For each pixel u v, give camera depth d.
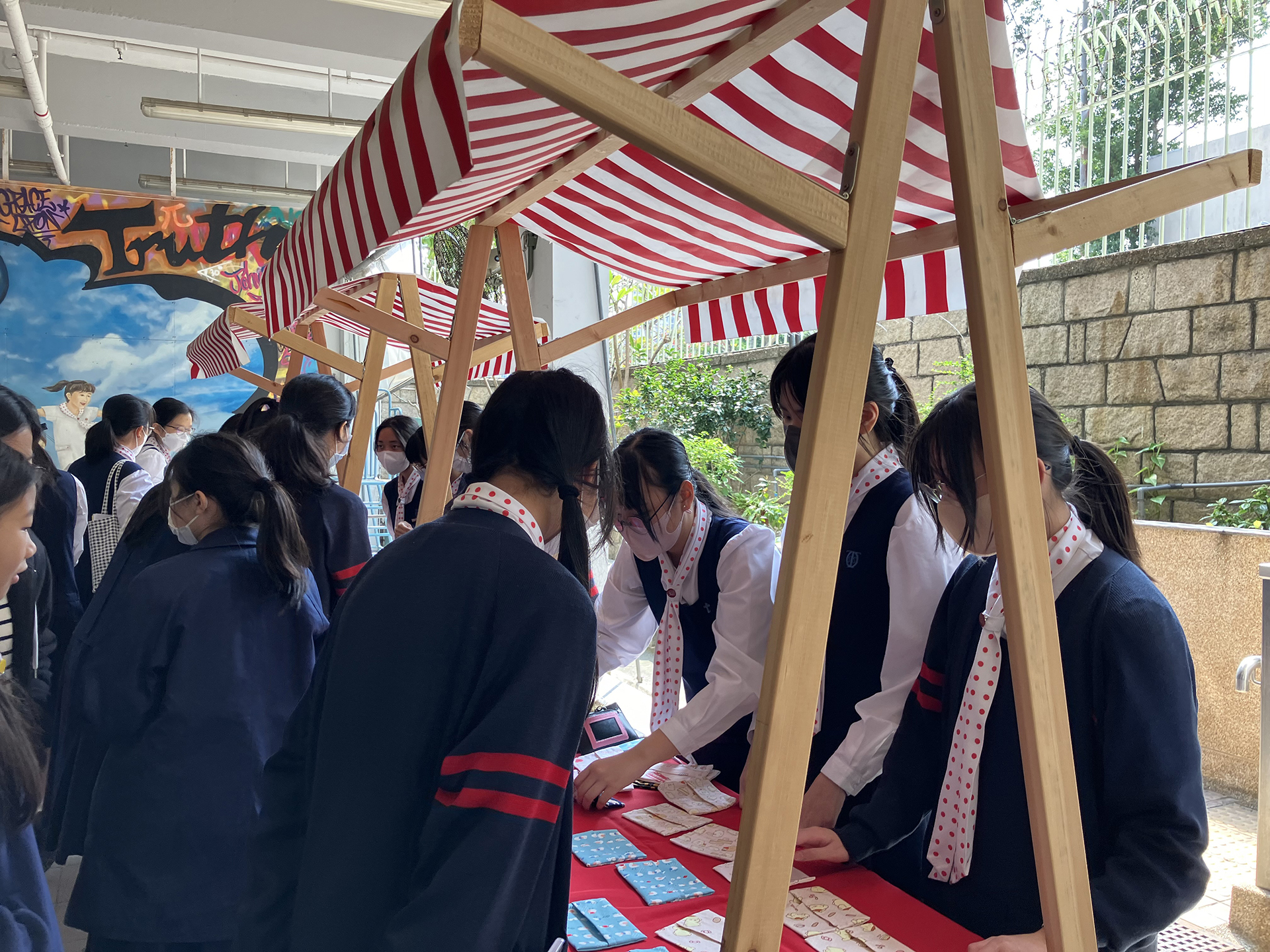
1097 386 4.40
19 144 11.07
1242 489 3.83
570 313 6.07
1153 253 4.16
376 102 9.11
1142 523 3.78
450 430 2.12
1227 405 3.90
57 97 8.11
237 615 1.81
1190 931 2.54
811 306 2.04
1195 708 1.20
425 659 1.00
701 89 1.32
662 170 1.61
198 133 8.46
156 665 1.74
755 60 1.23
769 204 0.84
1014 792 1.29
